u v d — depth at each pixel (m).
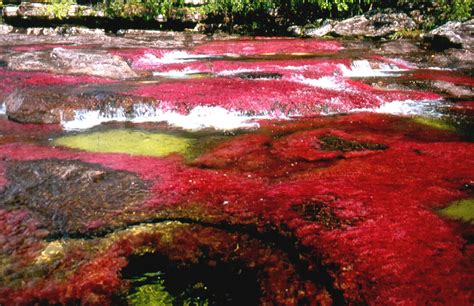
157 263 5.57
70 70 17.16
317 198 7.07
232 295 4.96
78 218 6.52
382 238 5.77
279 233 6.14
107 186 7.59
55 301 4.86
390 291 4.72
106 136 11.04
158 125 12.27
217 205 6.96
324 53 25.08
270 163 8.91
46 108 12.48
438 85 17.55
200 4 38.88
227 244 5.94
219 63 20.75
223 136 11.07
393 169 8.42
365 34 32.78
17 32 32.31
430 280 4.85
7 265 5.42
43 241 5.94
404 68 22.12
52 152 9.48
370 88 17.03
